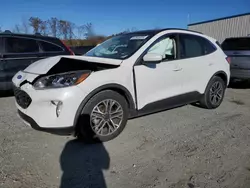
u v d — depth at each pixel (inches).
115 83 126.7
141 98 140.6
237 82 305.7
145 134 142.9
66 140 132.5
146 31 164.2
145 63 140.8
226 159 115.6
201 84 178.7
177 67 157.9
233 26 867.4
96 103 122.1
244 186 95.2
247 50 277.3
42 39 235.1
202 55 179.6
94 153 119.3
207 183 96.6
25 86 119.6
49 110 113.0
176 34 163.6
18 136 136.0
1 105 197.8
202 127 156.5
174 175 101.8
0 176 97.0
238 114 186.4
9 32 225.8
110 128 132.0
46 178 97.8
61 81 114.0
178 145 129.5
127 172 103.7
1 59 210.2
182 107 200.1
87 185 94.3
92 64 125.5
